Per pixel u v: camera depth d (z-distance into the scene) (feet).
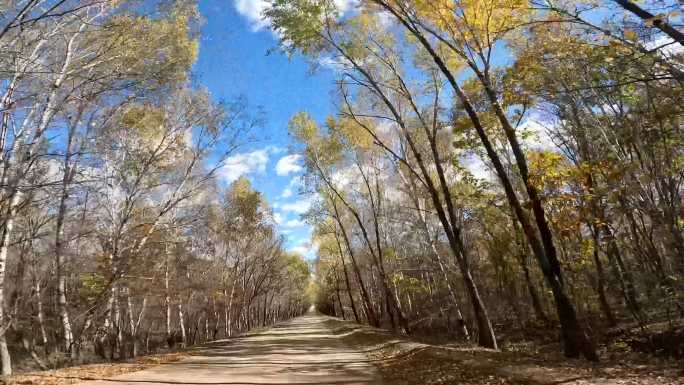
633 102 43.32
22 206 39.75
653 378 26.40
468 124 50.70
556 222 48.78
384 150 84.17
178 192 66.18
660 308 53.67
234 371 41.01
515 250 77.36
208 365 46.52
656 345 47.19
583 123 51.83
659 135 46.21
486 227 74.69
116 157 53.93
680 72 25.61
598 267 61.93
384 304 137.59
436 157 59.16
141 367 43.78
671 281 47.78
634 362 35.19
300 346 72.33
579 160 57.31
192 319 136.15
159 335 142.51
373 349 59.82
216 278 118.83
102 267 57.00
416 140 76.64
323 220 121.70
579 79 37.65
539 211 41.29
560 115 52.95
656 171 45.80
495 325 92.58
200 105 63.57
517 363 34.14
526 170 41.78
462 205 70.44
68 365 50.78
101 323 62.49
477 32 42.80
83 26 38.96
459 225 70.54
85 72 42.37
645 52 25.71
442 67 45.83
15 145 37.65
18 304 50.21
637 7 25.85
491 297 93.20
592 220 48.49
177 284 90.38
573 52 34.47
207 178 66.95
